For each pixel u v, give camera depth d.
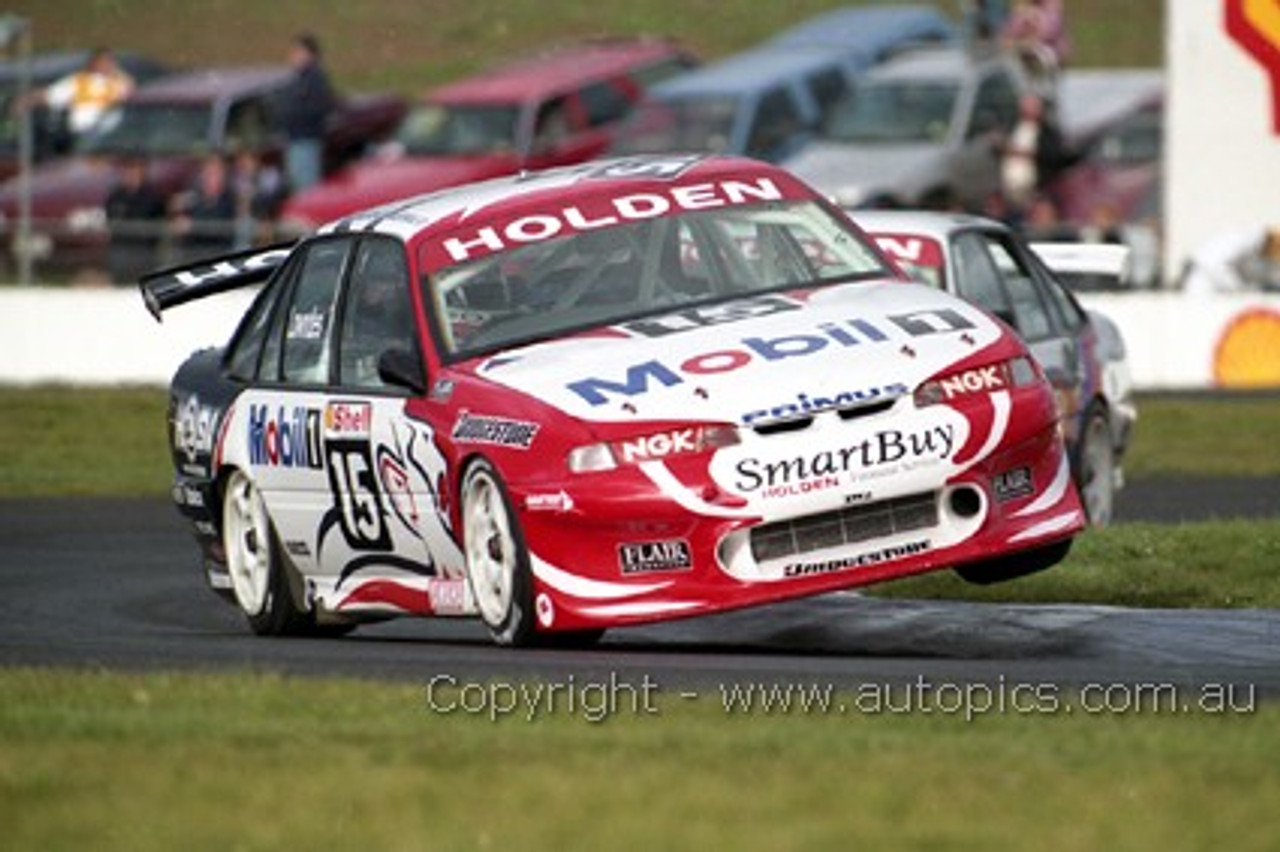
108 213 111.44
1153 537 44.28
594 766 24.34
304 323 40.97
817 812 22.48
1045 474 35.72
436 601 37.44
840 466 34.12
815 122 115.81
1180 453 69.44
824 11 163.25
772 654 35.62
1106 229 99.62
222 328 94.06
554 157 114.75
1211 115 93.25
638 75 120.31
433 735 26.17
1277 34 92.81
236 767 24.62
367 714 27.94
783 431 34.19
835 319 36.22
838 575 34.16
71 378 94.62
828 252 38.81
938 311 36.59
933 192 104.81
